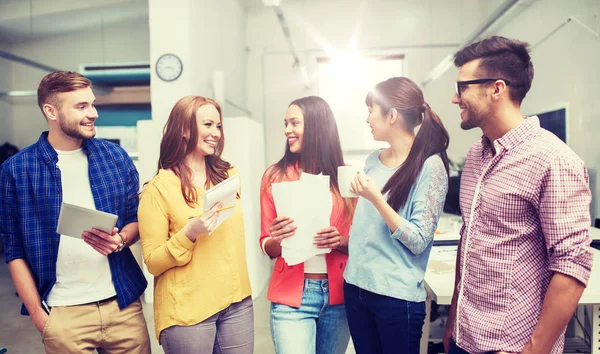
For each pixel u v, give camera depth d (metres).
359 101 6.65
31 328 3.32
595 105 3.35
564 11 3.84
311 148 1.54
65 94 1.34
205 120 1.34
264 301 3.83
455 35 6.37
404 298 1.26
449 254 2.35
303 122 1.53
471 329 1.06
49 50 7.32
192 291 1.31
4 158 6.81
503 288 1.01
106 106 6.54
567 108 3.75
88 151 1.47
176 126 1.34
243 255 1.46
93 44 7.18
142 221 1.31
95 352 2.89
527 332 0.99
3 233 1.40
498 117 1.03
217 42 5.11
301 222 1.37
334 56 5.38
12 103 7.50
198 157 1.41
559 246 0.91
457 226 3.27
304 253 1.38
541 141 0.97
